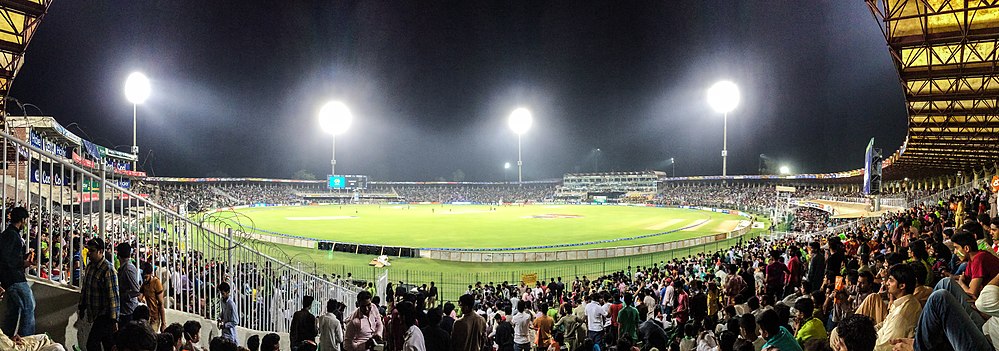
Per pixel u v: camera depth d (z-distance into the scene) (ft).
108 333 17.24
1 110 59.72
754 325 17.20
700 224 171.53
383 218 198.18
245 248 33.78
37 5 47.24
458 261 98.73
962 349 11.78
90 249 19.22
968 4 45.88
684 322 36.96
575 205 321.73
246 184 377.71
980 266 17.48
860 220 111.96
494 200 393.29
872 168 110.73
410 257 102.42
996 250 25.38
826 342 14.58
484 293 62.64
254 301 34.09
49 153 20.10
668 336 34.24
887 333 15.88
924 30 49.57
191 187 325.42
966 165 137.80
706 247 119.55
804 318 20.38
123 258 20.76
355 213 230.89
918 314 15.60
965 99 62.23
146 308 18.57
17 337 15.98
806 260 50.85
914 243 23.59
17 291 17.72
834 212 148.46
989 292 14.56
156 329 21.85
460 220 188.44
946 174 180.55
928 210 76.79
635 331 32.81
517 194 418.31
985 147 97.81
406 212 240.73
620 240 125.70
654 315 40.75
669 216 210.18
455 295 74.43
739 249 97.19
